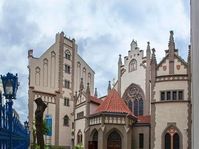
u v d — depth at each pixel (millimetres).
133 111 62000
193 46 4617
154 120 51812
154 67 52656
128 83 63812
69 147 73125
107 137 52125
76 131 62750
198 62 4430
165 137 50844
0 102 10266
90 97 59406
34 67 70750
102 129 51719
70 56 76875
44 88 71312
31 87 69438
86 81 80125
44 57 72312
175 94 51000
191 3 4762
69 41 77125
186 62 51031
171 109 50812
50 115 70625
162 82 51906
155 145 51250
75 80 77375
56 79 73250
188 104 50000
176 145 50031
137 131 54406
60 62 74250
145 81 61031
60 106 72688
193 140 4508
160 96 51844
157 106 51812
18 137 15609
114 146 52031
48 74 72312
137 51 63344
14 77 12734
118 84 65438
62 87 73812
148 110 59844
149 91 60188
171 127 50562
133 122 54750
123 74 65062
